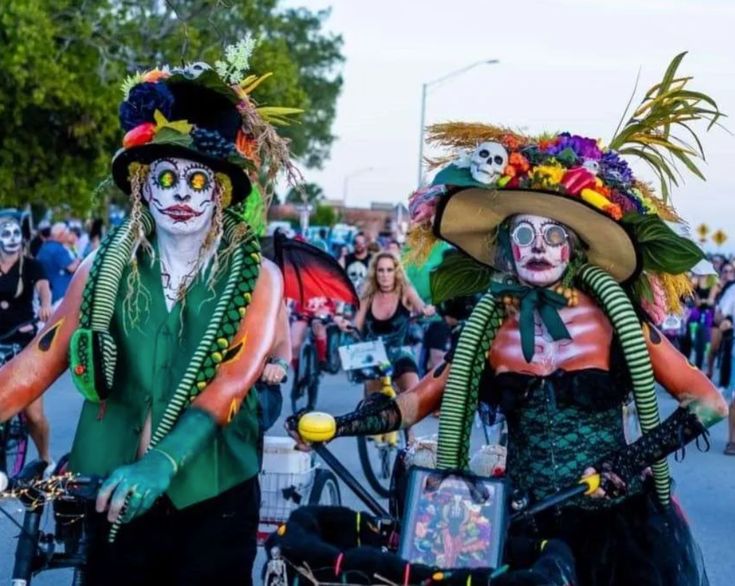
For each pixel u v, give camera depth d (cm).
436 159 473
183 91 462
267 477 646
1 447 877
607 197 443
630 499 443
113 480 395
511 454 458
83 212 2605
